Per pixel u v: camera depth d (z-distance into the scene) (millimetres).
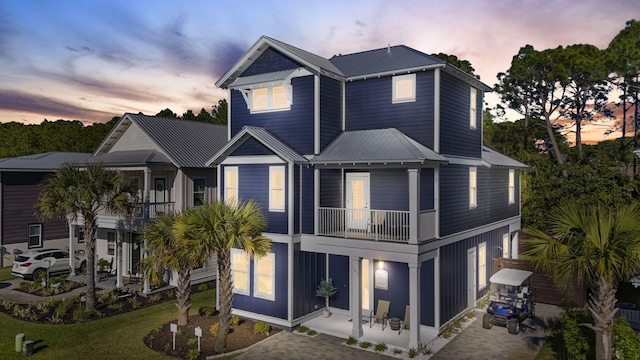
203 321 17578
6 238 28141
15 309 18766
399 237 15898
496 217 23203
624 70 36125
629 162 41875
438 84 17281
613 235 10164
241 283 18281
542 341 15633
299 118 18391
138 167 23469
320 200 17984
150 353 14438
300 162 17172
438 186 16719
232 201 16328
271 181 17594
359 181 19094
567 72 36062
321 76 18172
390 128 18250
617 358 11219
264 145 17719
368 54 21047
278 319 17125
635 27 39250
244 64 20109
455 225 18234
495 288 19594
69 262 25562
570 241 11000
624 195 26719
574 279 19422
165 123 27656
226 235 14336
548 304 20375
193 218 14203
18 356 14227
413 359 14148
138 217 22375
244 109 20172
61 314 18172
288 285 16922
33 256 24469
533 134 44000
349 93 19547
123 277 25016
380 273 18000
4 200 28031
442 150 17547
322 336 16312
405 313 17062
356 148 17250
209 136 28766
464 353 14617
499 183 23766
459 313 18312
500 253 23781
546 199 28922
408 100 17969
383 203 18438
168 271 23375
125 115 26203
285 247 17094
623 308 17703
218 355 14312
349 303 18422
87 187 18281
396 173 18109
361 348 15125
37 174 29672
